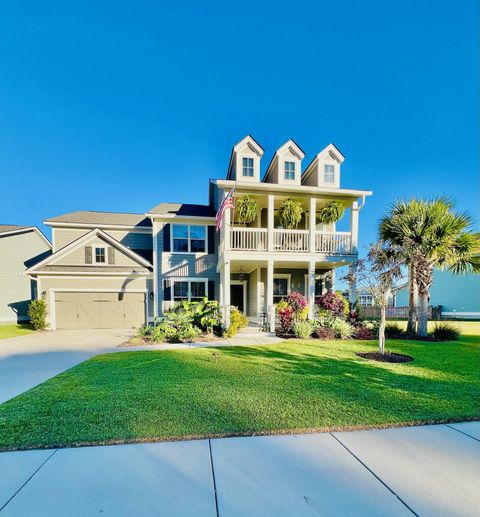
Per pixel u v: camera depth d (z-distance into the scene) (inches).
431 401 153.5
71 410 142.1
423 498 81.0
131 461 98.7
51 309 526.6
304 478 89.6
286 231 456.4
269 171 542.3
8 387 184.4
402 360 253.4
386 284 279.3
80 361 262.7
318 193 469.7
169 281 544.7
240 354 281.4
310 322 413.1
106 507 77.5
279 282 557.0
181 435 115.8
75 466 96.0
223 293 454.6
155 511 75.9
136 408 144.0
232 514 74.7
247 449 106.1
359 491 83.7
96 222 644.1
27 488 85.4
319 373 209.6
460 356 271.9
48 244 805.2
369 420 129.7
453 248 377.7
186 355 278.7
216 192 592.4
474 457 102.0
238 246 456.1
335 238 469.7
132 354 290.4
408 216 385.1
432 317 784.9
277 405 147.1
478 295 767.1
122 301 548.4
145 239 654.5
